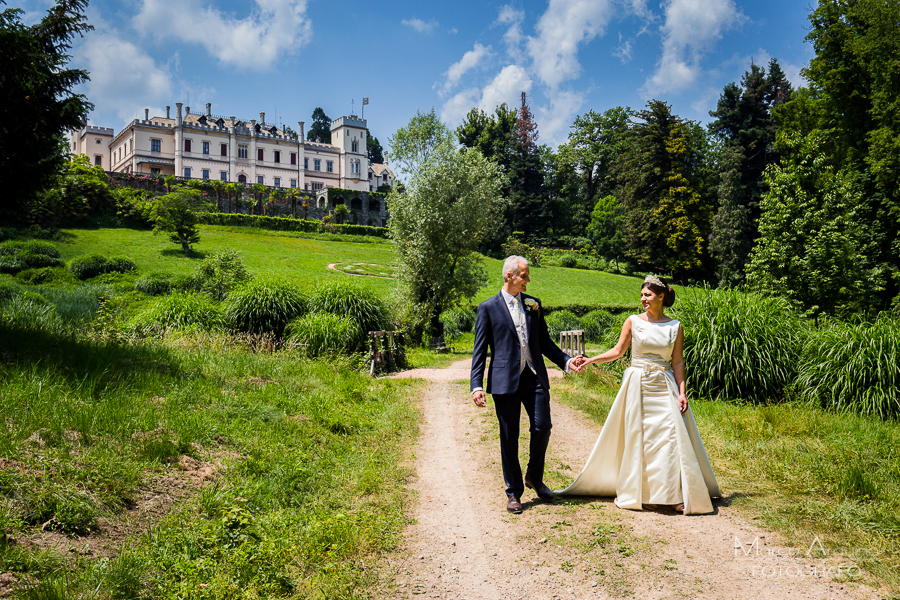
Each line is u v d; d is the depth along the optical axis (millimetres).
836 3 22984
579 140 70875
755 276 16359
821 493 4062
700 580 2746
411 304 19500
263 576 2828
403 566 3061
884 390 7371
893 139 20547
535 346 4035
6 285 20797
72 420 4117
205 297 14219
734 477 4535
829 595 2561
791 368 8547
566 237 63031
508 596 2691
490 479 4684
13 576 2422
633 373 3949
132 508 3312
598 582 2773
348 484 4445
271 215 59594
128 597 2488
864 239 20953
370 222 66125
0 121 6613
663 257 49000
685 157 49406
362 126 81312
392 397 8219
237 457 4547
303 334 11438
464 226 19578
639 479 3805
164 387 5949
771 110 26656
